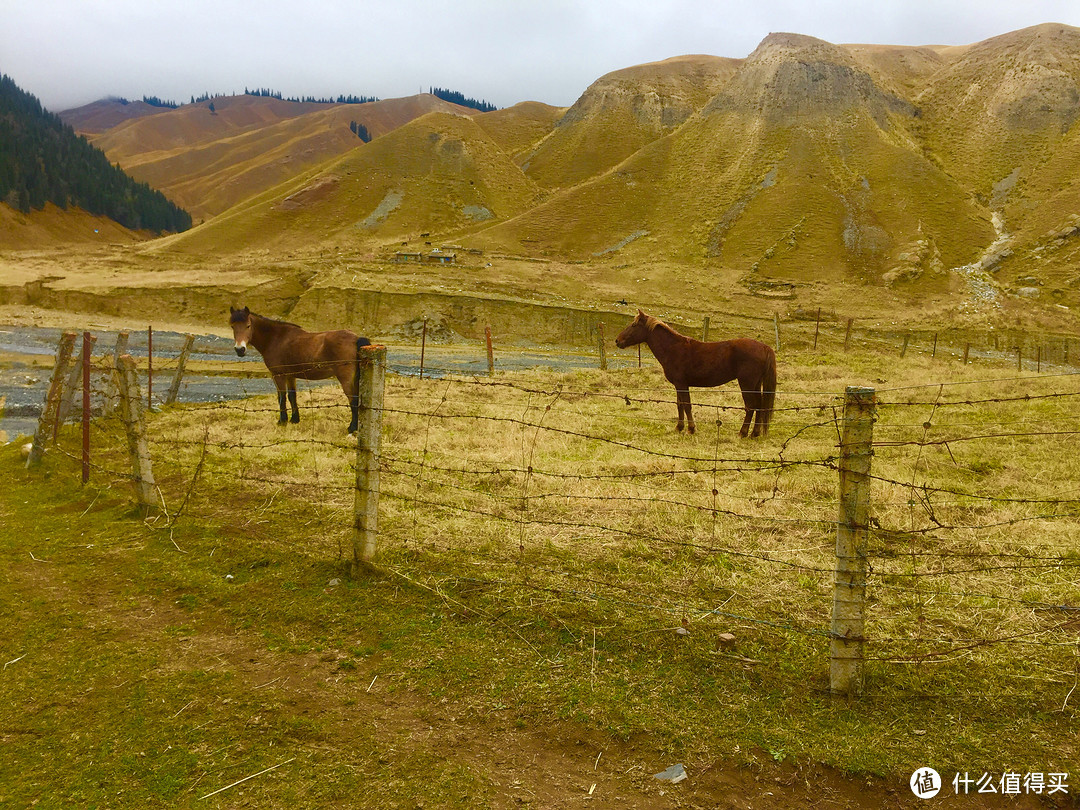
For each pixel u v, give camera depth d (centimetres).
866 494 366
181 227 18450
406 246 8700
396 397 1454
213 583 547
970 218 7850
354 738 357
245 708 384
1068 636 438
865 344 4228
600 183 10406
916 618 465
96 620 491
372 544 550
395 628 469
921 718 364
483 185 11762
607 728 361
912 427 1134
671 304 5612
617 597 501
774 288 6391
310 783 323
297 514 696
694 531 630
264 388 2017
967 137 10606
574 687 396
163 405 1435
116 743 354
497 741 355
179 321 5050
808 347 4056
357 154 12281
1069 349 4700
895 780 322
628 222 9219
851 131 10450
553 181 12450
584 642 444
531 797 314
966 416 1233
